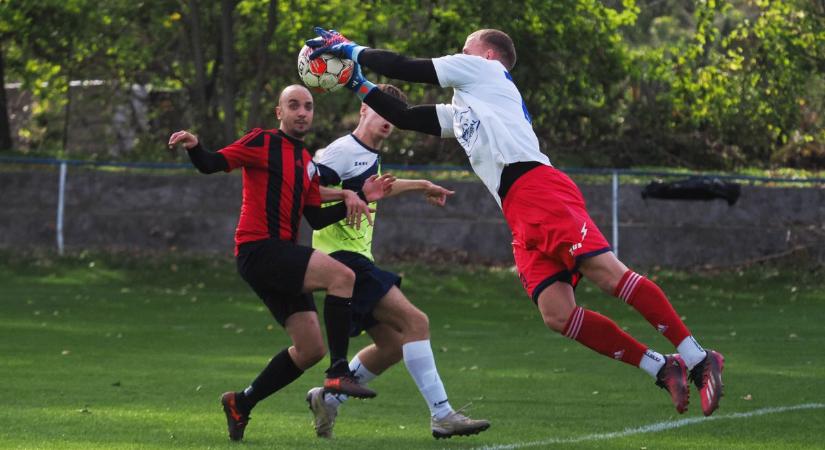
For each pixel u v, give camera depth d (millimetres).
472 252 60312
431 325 42781
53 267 57031
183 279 55531
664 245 59406
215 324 41500
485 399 24172
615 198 58062
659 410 22500
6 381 26547
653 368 16156
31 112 90625
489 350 34500
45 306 45750
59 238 59750
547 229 16172
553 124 78875
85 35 74188
